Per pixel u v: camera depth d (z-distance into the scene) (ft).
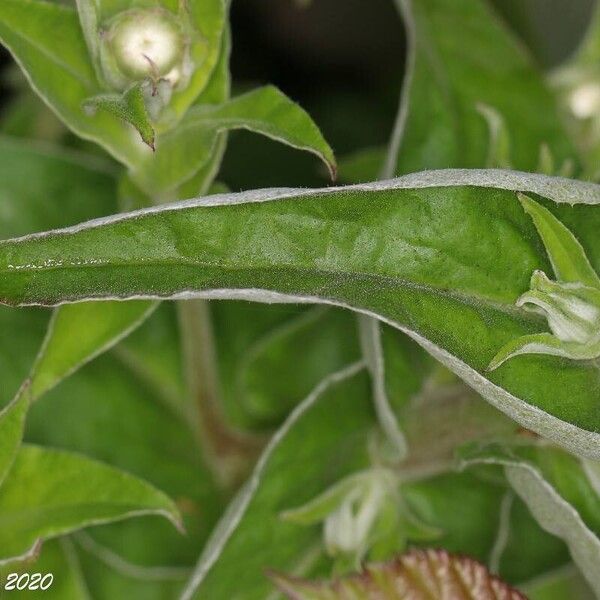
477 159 1.11
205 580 1.03
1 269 0.85
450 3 1.15
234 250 0.86
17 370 1.13
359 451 1.05
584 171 1.10
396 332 1.04
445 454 1.02
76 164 1.16
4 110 1.31
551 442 0.95
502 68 1.14
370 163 1.17
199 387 1.13
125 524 1.13
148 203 0.97
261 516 1.04
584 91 1.18
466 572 0.99
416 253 0.88
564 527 0.96
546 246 0.89
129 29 0.93
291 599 1.00
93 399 1.16
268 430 1.19
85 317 0.94
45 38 0.94
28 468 0.95
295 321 1.19
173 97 0.94
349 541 1.04
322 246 0.87
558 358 0.89
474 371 0.87
